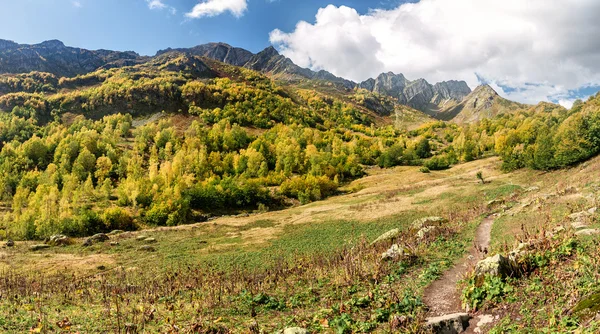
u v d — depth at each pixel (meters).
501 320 10.73
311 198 98.38
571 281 11.15
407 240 26.88
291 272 22.44
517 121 175.75
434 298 14.20
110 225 75.56
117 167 124.12
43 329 12.56
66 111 188.62
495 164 96.25
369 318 12.74
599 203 22.84
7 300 17.64
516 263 13.33
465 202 56.66
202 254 48.72
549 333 9.02
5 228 74.31
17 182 107.69
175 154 130.75
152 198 89.69
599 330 7.86
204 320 13.91
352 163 126.69
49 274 40.03
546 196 34.81
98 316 14.77
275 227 62.56
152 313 14.42
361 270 18.39
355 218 59.84
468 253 21.41
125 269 41.62
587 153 56.78
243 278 22.03
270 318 14.35
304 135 170.88
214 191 92.44
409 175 108.69
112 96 199.12
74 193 90.25
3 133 152.12
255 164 121.56
